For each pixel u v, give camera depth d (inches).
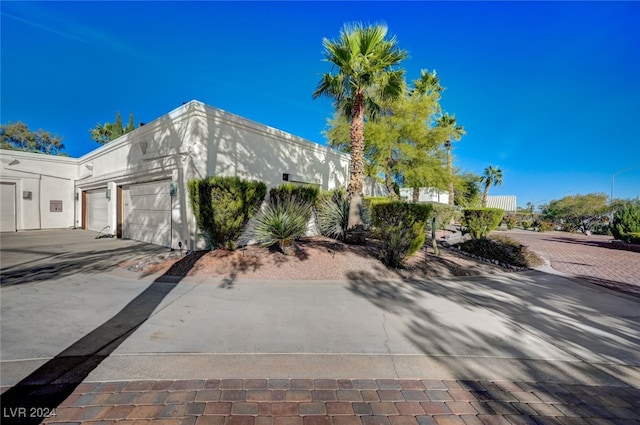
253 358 122.3
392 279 259.9
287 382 106.5
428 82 807.7
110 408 89.9
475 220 498.9
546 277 289.6
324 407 93.6
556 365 124.5
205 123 339.0
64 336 138.3
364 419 88.8
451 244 451.2
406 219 300.8
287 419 87.5
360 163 382.0
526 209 1664.6
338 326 157.4
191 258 294.5
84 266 278.1
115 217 493.0
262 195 349.1
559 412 95.1
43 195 628.1
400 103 619.5
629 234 563.2
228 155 363.9
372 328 155.9
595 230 1024.9
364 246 367.6
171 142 362.0
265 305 187.0
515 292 233.3
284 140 450.0
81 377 106.0
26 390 97.9
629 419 92.8
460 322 167.6
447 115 862.5
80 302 184.4
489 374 116.0
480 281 265.9
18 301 183.8
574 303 208.8
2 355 119.8
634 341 149.6
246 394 98.7
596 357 132.3
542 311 190.4
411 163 669.3
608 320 177.9
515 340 146.8
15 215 593.3
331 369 115.9
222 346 132.0
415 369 117.9
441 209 696.4
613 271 330.6
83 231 598.2
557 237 818.2
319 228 457.4
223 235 316.2
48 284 221.1
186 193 336.5
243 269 268.8
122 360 118.3
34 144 1120.8
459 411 94.0
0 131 1057.5
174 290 213.2
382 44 362.3
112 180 501.0
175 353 124.8
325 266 282.4
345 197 451.5
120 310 172.7
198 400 94.8
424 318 171.8
